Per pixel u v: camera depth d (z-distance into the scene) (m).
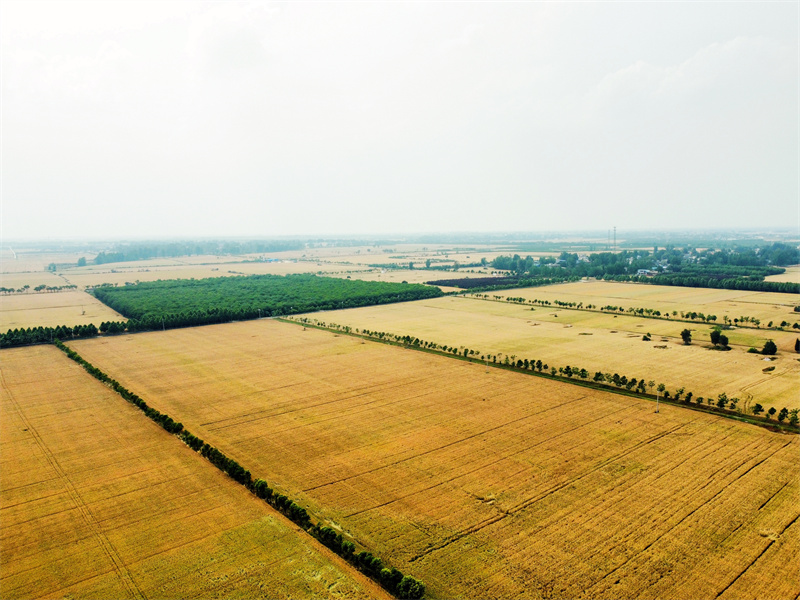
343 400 87.06
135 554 47.41
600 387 91.75
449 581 42.94
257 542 48.94
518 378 97.75
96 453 68.44
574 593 41.41
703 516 51.41
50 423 78.94
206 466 64.38
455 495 56.34
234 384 96.88
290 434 73.62
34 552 48.00
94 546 48.72
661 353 112.69
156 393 92.62
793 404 80.69
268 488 56.56
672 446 67.25
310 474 61.81
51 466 65.00
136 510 54.75
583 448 67.19
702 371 98.69
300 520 51.81
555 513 52.41
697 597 40.72
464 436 71.62
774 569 43.59
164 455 67.62
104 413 82.94
